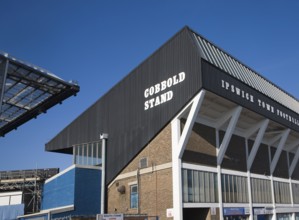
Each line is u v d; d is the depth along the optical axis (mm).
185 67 32562
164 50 35406
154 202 32469
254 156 41719
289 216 49562
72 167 37219
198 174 33062
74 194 36000
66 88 20891
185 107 31906
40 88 20547
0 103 17203
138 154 35625
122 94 39688
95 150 41594
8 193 53531
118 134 38781
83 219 26297
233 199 37000
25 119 24391
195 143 33906
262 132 41375
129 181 35906
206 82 31234
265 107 40594
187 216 34781
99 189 38219
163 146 33062
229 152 38938
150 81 36250
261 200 42656
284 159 52438
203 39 35188
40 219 36406
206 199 33156
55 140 47500
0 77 17359
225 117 36656
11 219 43938
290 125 46031
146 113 35750
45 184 43594
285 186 50469
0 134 26234
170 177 31469
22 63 18031
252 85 39531
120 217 24516
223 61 35938
